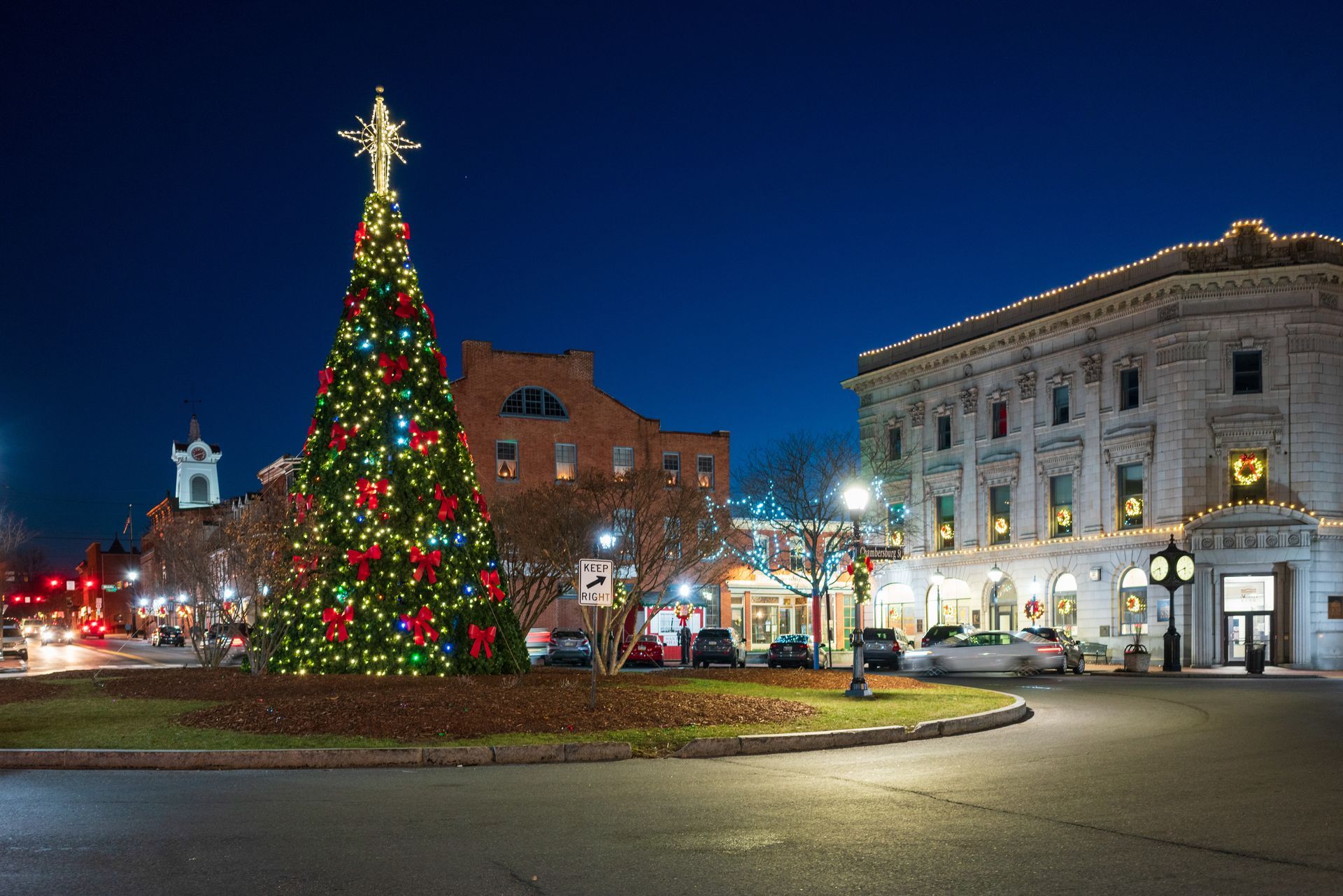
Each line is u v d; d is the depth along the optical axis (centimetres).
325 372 2570
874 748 1499
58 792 1118
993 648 3516
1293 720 1869
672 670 3022
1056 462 4584
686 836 897
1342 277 3994
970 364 5100
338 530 2405
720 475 6191
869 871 778
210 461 12669
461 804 1042
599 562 1730
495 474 5628
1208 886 736
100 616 12262
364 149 2669
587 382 5897
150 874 769
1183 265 4075
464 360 5681
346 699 1683
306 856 825
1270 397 3978
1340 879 753
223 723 1527
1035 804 1041
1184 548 3994
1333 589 3875
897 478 5462
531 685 2080
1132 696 2477
